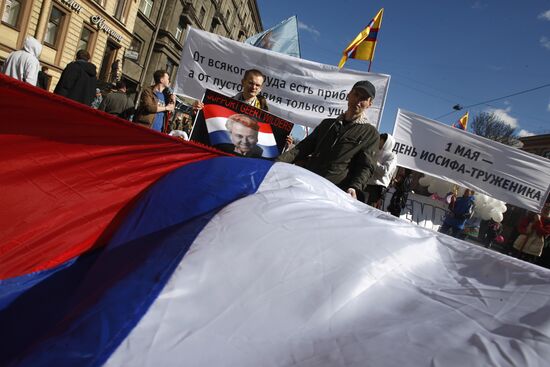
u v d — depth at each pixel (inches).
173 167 63.7
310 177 58.4
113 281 36.3
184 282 33.1
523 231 285.7
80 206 59.7
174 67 1022.4
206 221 42.0
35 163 59.0
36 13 544.7
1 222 56.7
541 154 1069.1
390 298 32.9
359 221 43.7
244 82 150.4
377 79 191.0
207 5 1115.3
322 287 32.5
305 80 195.0
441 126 218.7
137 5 786.2
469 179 220.2
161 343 28.6
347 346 27.0
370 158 104.3
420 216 272.5
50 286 49.5
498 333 28.8
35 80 180.9
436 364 24.6
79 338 29.9
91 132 58.9
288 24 234.2
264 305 31.1
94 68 198.1
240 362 27.1
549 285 36.3
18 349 37.4
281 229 38.9
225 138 131.2
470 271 41.1
